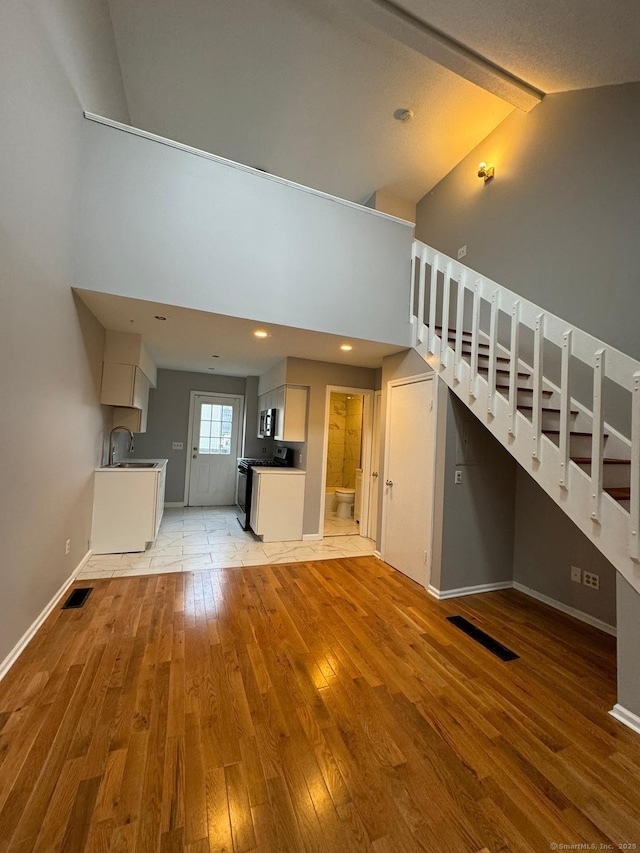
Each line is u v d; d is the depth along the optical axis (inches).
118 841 47.2
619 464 95.7
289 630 101.2
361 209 143.6
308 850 47.4
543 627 109.2
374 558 164.7
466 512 131.6
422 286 147.3
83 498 133.6
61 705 69.7
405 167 195.0
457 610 118.3
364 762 60.5
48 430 95.2
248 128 174.2
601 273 119.1
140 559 150.3
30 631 90.2
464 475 131.7
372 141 179.0
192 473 259.0
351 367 199.6
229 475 267.4
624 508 79.7
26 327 79.7
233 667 83.9
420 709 73.3
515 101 142.0
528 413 113.6
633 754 64.4
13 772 55.7
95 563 142.9
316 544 183.0
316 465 193.0
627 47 100.8
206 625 101.8
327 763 59.9
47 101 84.0
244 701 73.2
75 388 116.4
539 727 69.9
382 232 147.7
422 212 216.4
